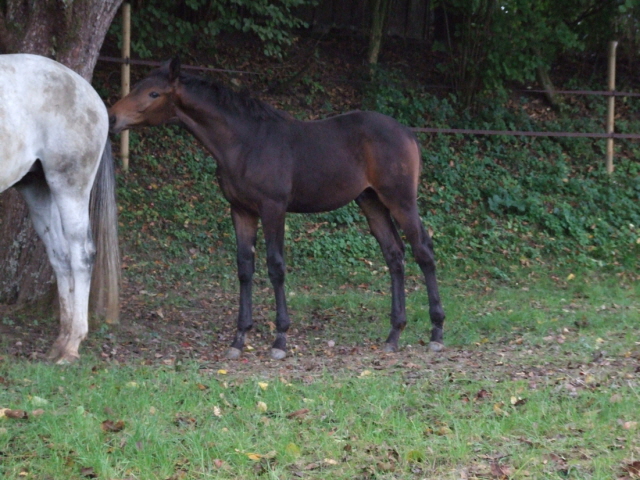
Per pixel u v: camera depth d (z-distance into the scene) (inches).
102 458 153.7
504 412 182.9
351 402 193.5
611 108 534.0
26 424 170.7
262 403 187.3
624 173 531.5
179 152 486.9
